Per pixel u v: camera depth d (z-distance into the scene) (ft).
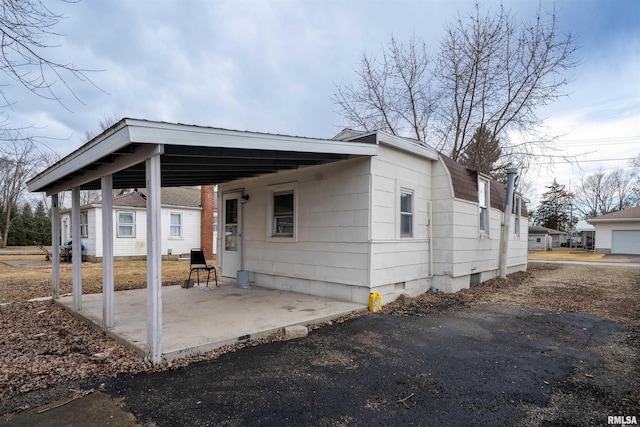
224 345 12.87
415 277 23.68
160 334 11.32
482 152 50.42
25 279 32.35
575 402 8.98
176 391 9.43
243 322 15.35
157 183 11.10
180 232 58.18
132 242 53.26
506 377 10.56
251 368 11.05
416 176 24.04
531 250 107.14
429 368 11.19
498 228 34.22
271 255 25.26
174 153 12.05
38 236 111.14
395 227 21.63
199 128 11.71
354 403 8.85
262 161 18.35
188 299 20.72
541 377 10.57
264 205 25.84
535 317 18.17
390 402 8.92
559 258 67.62
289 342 13.66
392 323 16.67
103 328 14.64
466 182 27.61
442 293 24.59
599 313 19.20
